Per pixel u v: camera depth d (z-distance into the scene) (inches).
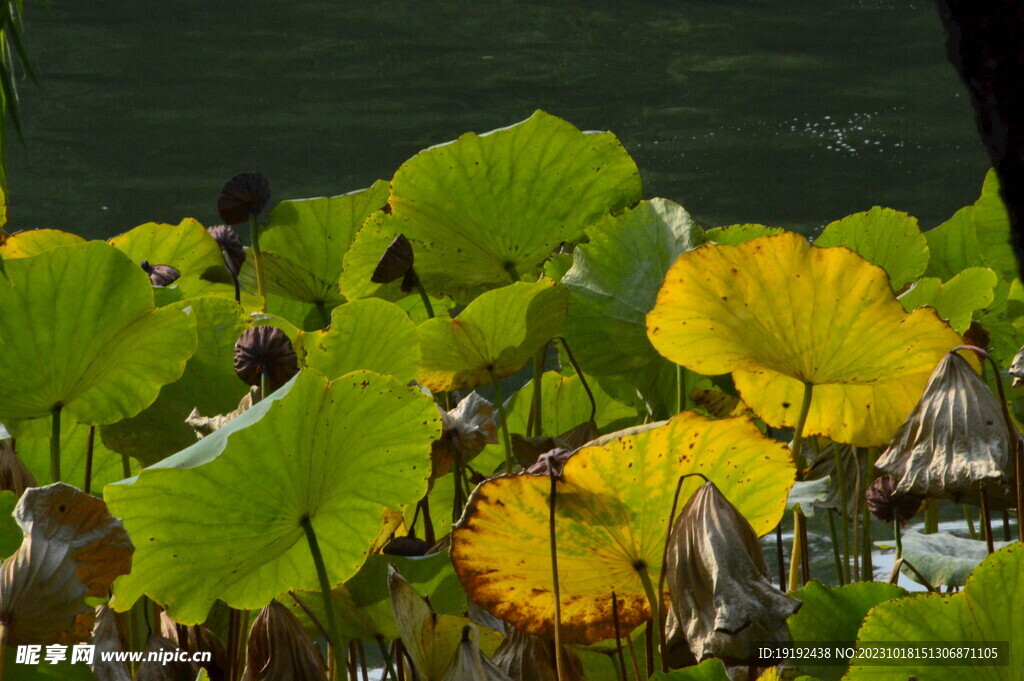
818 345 256.8
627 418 290.5
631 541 248.4
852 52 1841.8
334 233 304.8
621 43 1969.7
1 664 240.1
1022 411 279.7
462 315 274.8
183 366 263.0
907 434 247.8
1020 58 239.6
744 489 247.9
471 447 266.1
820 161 1232.2
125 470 274.4
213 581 248.8
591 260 284.7
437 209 288.8
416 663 248.2
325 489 248.2
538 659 252.7
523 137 286.5
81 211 1096.2
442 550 259.0
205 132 1455.5
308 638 249.6
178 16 2114.9
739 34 2005.4
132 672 262.4
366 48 1951.3
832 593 251.1
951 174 1141.7
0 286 256.4
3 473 262.2
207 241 302.7
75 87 1657.2
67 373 259.9
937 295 271.3
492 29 2084.2
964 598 243.6
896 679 244.4
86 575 244.2
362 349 268.7
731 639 238.5
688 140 1368.1
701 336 257.9
